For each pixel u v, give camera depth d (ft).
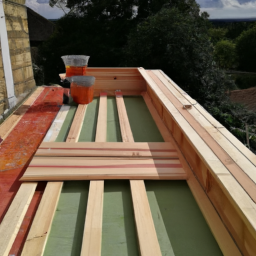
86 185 5.96
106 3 59.88
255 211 3.59
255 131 37.37
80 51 57.67
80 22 59.93
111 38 58.54
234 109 44.37
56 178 5.90
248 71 104.42
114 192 5.78
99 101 11.91
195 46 43.98
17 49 11.37
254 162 4.75
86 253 4.12
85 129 9.00
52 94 12.76
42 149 7.06
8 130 8.64
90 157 6.76
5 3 10.12
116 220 5.01
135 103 11.99
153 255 4.12
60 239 4.53
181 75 44.98
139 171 6.26
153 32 45.65
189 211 5.30
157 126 9.36
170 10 47.16
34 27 63.31
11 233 4.47
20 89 11.69
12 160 6.94
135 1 60.59
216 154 5.05
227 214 4.55
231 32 134.10
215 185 5.01
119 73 12.98
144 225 4.71
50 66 62.18
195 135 5.90
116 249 4.38
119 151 7.11
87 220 4.80
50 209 5.08
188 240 4.60
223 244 4.35
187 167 6.38
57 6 61.98
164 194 5.77
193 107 7.84
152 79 11.14
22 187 5.67
